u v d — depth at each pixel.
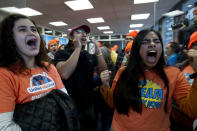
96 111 1.17
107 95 0.75
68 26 6.33
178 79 0.65
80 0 3.38
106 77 0.73
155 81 0.66
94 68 1.21
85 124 1.04
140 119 0.64
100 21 5.53
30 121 0.46
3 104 0.43
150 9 4.07
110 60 1.75
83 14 4.48
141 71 0.68
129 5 3.76
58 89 0.64
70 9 3.95
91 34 9.26
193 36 0.61
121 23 5.91
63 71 0.96
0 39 0.54
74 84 1.02
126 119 0.68
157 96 0.63
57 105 0.55
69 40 1.09
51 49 2.66
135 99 0.64
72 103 0.60
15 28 0.54
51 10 4.00
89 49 1.06
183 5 3.27
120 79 0.72
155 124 0.63
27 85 0.53
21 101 0.50
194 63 0.53
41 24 5.86
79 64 1.07
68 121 0.53
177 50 1.47
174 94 0.66
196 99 0.54
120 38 9.39
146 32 0.66
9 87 0.47
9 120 0.43
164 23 3.10
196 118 0.58
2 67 0.49
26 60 0.59
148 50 0.65
